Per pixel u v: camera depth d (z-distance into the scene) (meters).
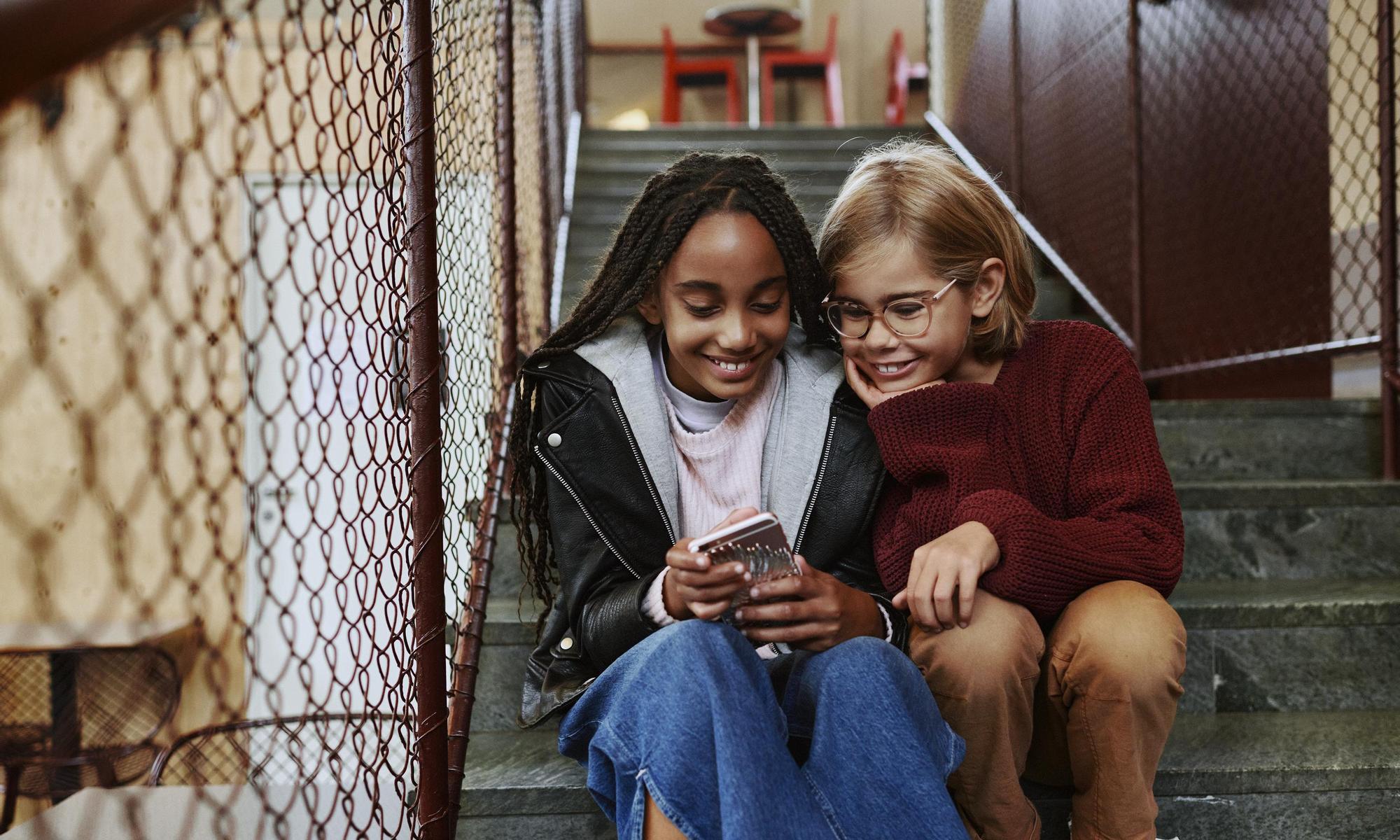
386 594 0.90
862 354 1.07
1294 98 2.23
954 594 0.94
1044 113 3.35
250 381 0.65
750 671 0.86
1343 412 1.99
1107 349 1.12
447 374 1.22
